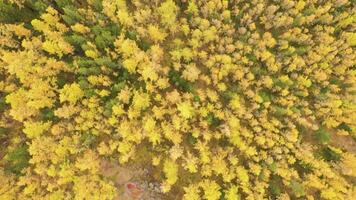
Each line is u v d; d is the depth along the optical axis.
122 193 47.91
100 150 45.56
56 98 47.06
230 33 49.84
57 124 45.44
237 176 47.66
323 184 49.38
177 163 49.22
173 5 46.62
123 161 46.06
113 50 48.22
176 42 49.03
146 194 48.19
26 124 43.06
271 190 49.28
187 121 46.97
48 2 48.31
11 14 46.91
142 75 46.44
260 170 48.25
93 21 48.09
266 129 50.06
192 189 45.19
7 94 47.59
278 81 50.09
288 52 50.69
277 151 48.59
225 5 50.12
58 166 45.94
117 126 45.72
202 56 48.91
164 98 49.25
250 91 49.16
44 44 44.28
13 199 44.84
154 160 46.47
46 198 44.72
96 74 46.47
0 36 45.75
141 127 46.75
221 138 49.66
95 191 45.09
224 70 48.88
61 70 47.94
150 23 49.38
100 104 46.69
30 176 44.91
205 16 50.59
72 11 45.88
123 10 47.03
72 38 46.00
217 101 49.56
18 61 44.12
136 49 46.19
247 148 48.16
